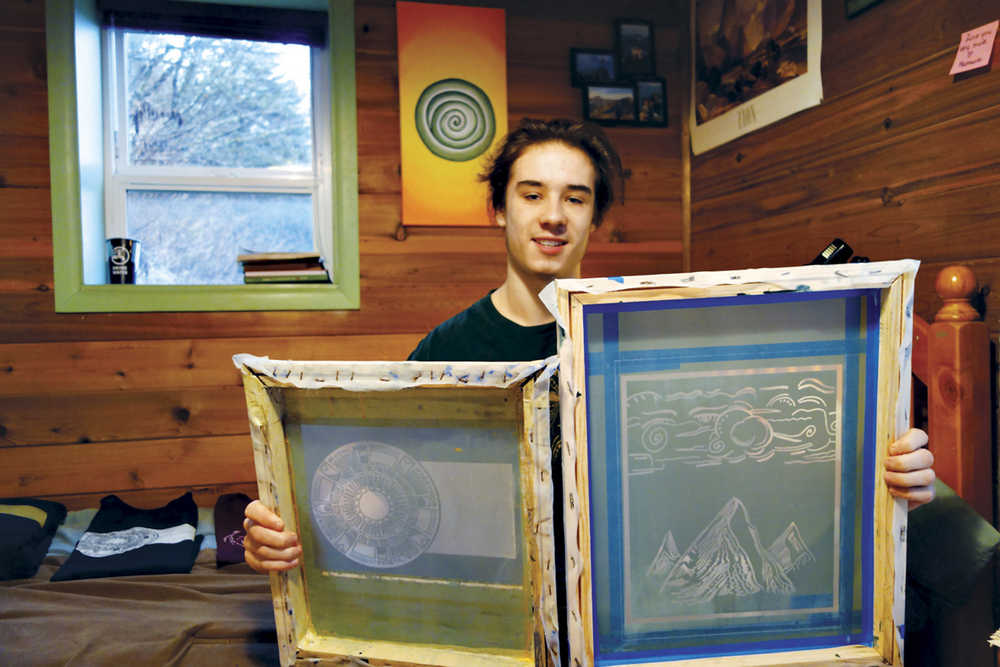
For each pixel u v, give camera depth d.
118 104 2.10
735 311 0.69
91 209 1.97
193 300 1.94
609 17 2.19
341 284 2.03
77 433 1.91
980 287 1.16
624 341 0.68
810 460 0.71
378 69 2.04
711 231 2.08
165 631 1.16
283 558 0.73
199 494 1.98
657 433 0.69
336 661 0.75
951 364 1.07
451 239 2.10
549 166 0.96
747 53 1.86
